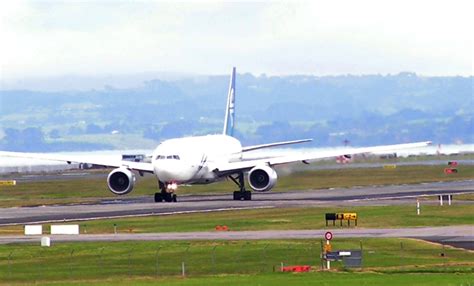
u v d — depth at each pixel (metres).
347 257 152.00
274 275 144.12
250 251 166.12
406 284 133.38
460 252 163.50
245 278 141.50
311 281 137.38
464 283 134.12
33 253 167.00
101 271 150.62
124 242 177.88
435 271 146.50
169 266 154.38
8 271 151.25
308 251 165.75
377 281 136.62
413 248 167.75
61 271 151.00
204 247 170.38
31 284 140.25
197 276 145.00
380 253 163.38
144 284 138.00
